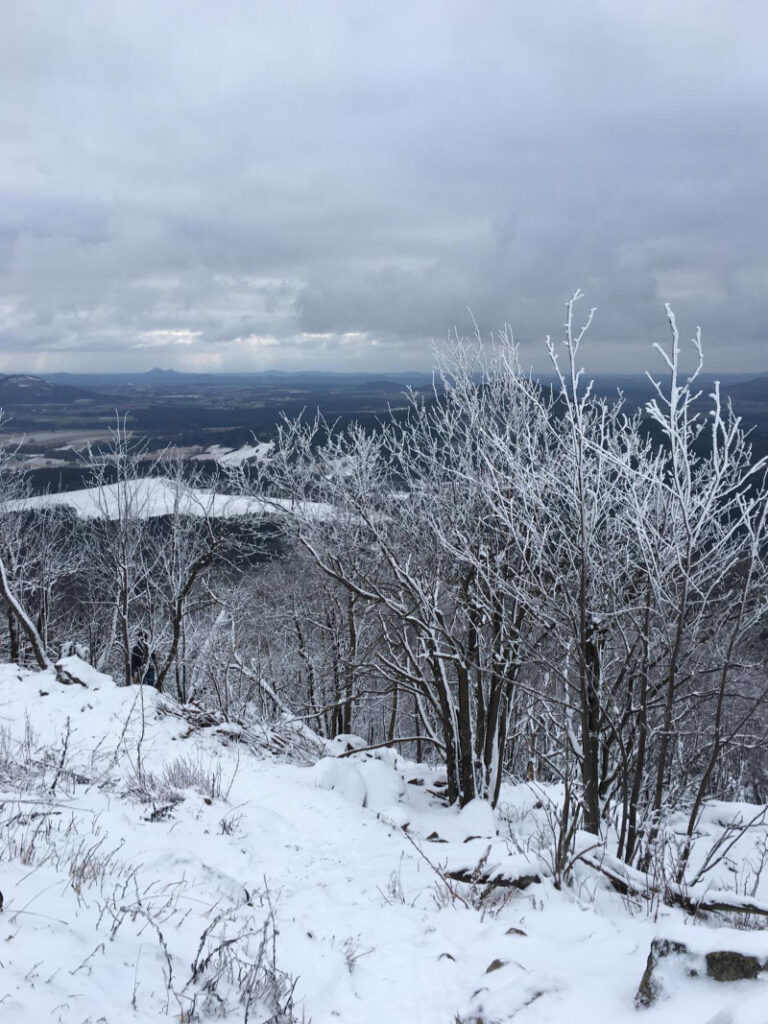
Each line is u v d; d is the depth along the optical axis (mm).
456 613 11602
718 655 8078
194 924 5004
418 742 21547
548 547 8500
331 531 12102
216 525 19984
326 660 22359
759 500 6570
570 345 6863
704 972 3475
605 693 8773
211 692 21344
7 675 15164
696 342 6426
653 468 6867
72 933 3977
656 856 6777
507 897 5793
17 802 6605
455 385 10562
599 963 4277
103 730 12078
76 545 27078
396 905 5973
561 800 11625
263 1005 4059
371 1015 4117
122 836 6598
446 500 11172
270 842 7922
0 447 23531
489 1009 3762
